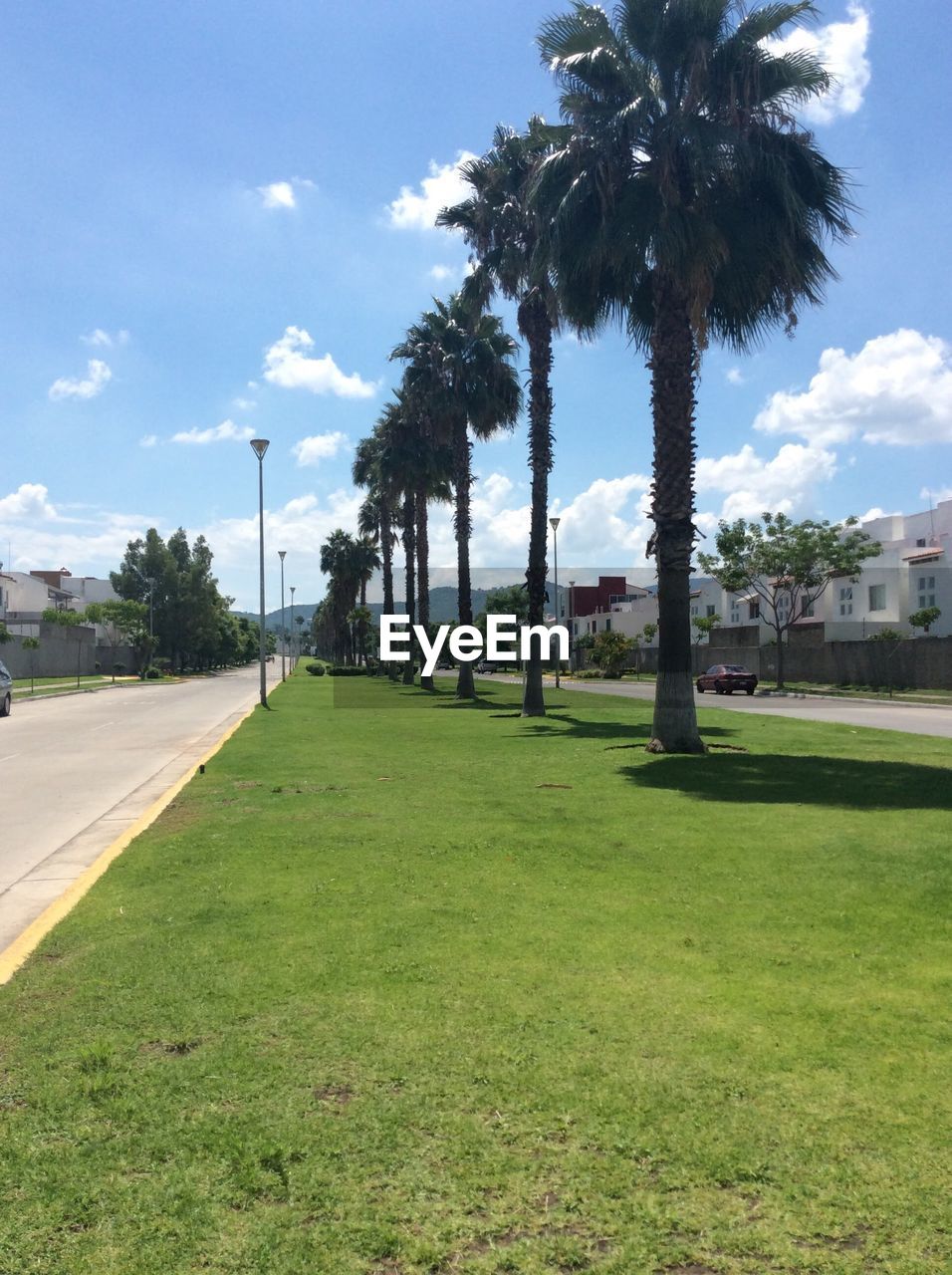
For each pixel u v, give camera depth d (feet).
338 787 39.91
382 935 18.65
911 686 132.57
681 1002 14.94
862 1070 12.51
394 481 137.90
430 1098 11.86
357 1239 9.14
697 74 45.11
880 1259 8.79
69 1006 15.15
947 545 174.50
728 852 25.86
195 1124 11.31
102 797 42.09
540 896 21.52
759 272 48.98
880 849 25.82
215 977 16.35
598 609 319.27
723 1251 8.93
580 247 47.73
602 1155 10.52
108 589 344.08
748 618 214.48
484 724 75.46
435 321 107.55
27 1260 8.89
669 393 51.06
